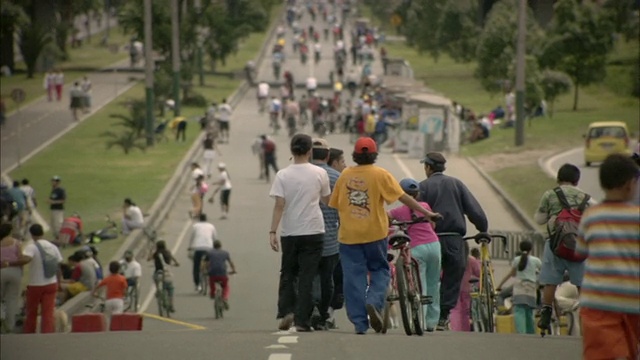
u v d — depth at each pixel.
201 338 33.84
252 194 132.75
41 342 34.22
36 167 144.50
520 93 158.88
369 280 37.22
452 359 29.83
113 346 32.53
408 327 34.81
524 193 122.44
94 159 151.88
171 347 31.92
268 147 141.25
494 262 94.06
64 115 198.12
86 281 74.19
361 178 35.19
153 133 165.88
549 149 155.25
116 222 108.88
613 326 22.53
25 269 87.00
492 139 169.62
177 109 189.88
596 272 22.59
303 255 36.75
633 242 22.44
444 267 40.22
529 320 51.59
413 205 35.31
